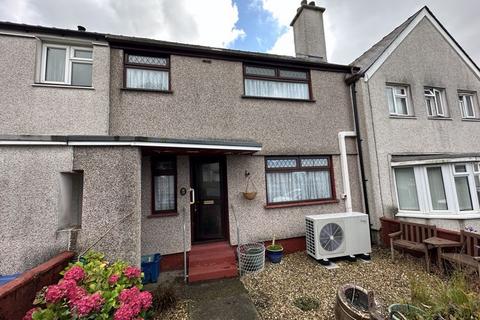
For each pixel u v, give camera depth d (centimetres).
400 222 626
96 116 538
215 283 476
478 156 598
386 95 772
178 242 565
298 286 455
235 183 629
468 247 463
